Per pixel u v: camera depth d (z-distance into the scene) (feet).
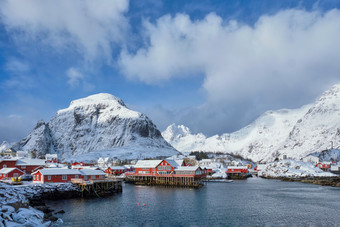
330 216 189.57
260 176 625.00
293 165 619.67
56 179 298.97
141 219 183.73
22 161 440.86
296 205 229.25
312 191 321.11
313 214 195.83
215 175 565.12
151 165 433.07
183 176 397.60
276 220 180.14
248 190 334.24
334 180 445.37
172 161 435.94
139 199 261.65
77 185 287.48
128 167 586.04
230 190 334.85
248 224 171.73
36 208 198.29
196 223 174.81
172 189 347.77
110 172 540.52
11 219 147.54
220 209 214.69
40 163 453.99
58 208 214.69
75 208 215.92
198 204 235.81
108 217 188.14
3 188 220.23
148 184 411.34
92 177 329.72
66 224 168.76
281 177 544.21
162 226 168.55
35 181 302.45
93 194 280.31
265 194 296.30
